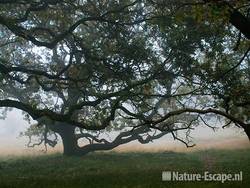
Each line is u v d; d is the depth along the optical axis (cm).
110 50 2695
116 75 2689
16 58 3612
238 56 2883
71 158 4097
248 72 2969
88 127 2378
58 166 3306
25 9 2564
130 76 2688
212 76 2434
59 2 2291
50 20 2675
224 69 2522
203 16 1498
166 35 2625
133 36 2680
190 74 2661
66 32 2306
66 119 2356
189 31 2484
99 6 2498
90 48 2703
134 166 3102
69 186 1772
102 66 2680
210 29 2405
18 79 2572
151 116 4081
